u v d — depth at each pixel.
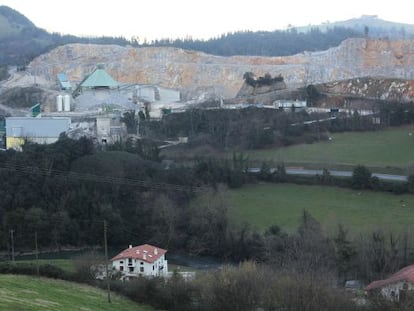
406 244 122.00
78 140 177.50
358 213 148.88
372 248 120.81
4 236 145.50
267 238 132.88
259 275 88.56
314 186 173.00
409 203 154.38
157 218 154.25
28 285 83.31
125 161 169.62
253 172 180.75
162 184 165.12
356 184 167.50
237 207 159.00
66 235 149.75
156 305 87.12
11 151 168.50
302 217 141.25
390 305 80.56
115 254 142.38
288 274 92.12
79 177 162.62
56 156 166.25
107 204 156.62
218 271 101.81
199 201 157.88
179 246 149.50
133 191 162.62
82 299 81.19
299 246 123.19
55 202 155.75
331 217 146.50
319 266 112.50
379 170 180.00
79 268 101.12
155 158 184.62
